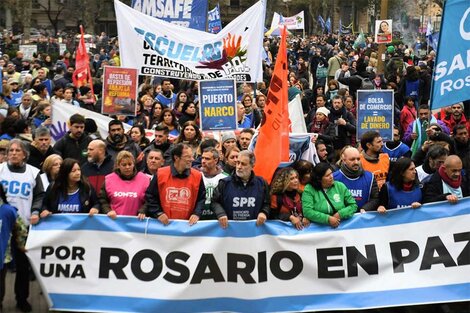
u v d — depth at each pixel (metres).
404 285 8.66
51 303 8.52
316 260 8.69
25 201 9.39
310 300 8.63
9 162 9.45
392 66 25.73
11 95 17.80
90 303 8.53
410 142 13.77
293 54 42.53
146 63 13.88
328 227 8.73
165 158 10.79
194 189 8.74
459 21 9.99
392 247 8.75
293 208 8.92
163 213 8.66
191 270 8.59
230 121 11.92
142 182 8.95
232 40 13.88
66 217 8.65
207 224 8.64
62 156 10.90
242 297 8.62
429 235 8.77
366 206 9.06
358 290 8.66
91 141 10.05
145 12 16.70
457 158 8.96
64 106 12.65
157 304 8.54
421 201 9.12
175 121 13.27
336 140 13.63
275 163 9.30
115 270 8.59
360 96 12.18
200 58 13.88
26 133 11.66
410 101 15.63
